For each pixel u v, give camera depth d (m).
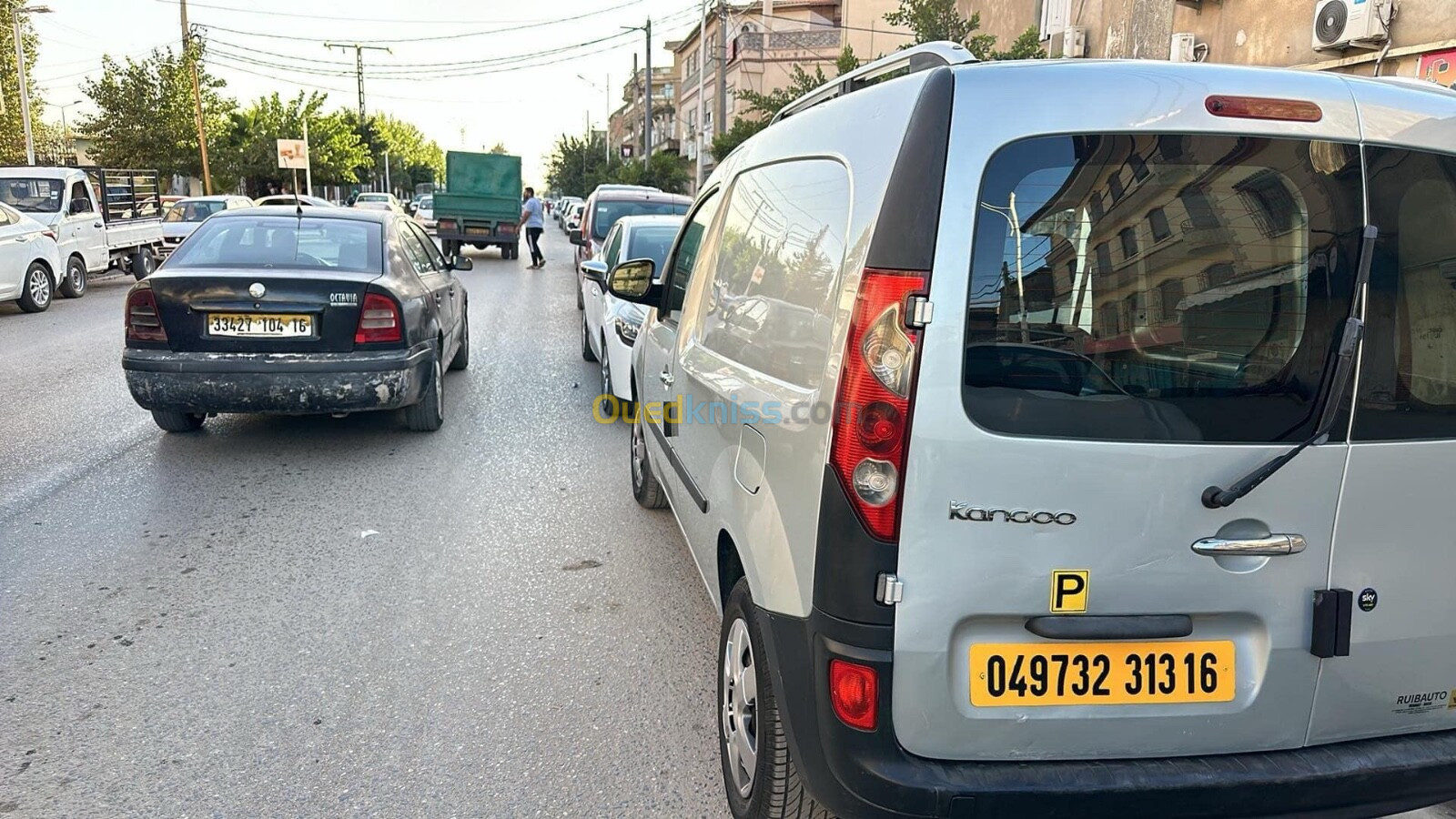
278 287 6.02
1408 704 2.29
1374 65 8.60
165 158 37.16
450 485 5.96
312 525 5.20
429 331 6.85
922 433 2.03
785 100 19.44
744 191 3.36
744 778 2.70
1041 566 2.08
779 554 2.32
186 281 5.97
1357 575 2.20
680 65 62.22
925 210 2.03
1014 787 2.09
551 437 7.17
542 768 3.06
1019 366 2.05
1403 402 2.20
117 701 3.40
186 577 4.48
